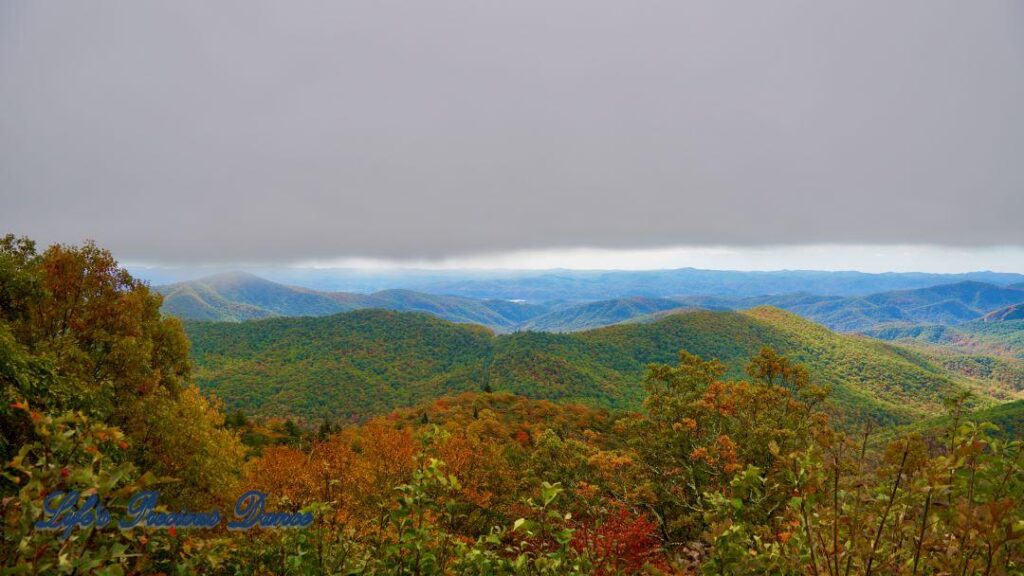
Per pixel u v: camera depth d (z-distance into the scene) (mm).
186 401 21500
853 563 3016
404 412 92125
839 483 3014
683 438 18844
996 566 2646
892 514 2947
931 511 2816
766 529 3404
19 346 10852
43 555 2373
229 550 3904
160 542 3252
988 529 2492
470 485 20891
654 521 18125
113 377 16469
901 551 2883
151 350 18656
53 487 2412
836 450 3068
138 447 15516
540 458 21562
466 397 96250
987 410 99375
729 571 3201
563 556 3590
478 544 3773
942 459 2643
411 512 3572
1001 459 2803
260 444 52969
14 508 2500
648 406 20547
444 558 3799
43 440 2627
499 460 25969
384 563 3711
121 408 15852
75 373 14766
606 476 18297
